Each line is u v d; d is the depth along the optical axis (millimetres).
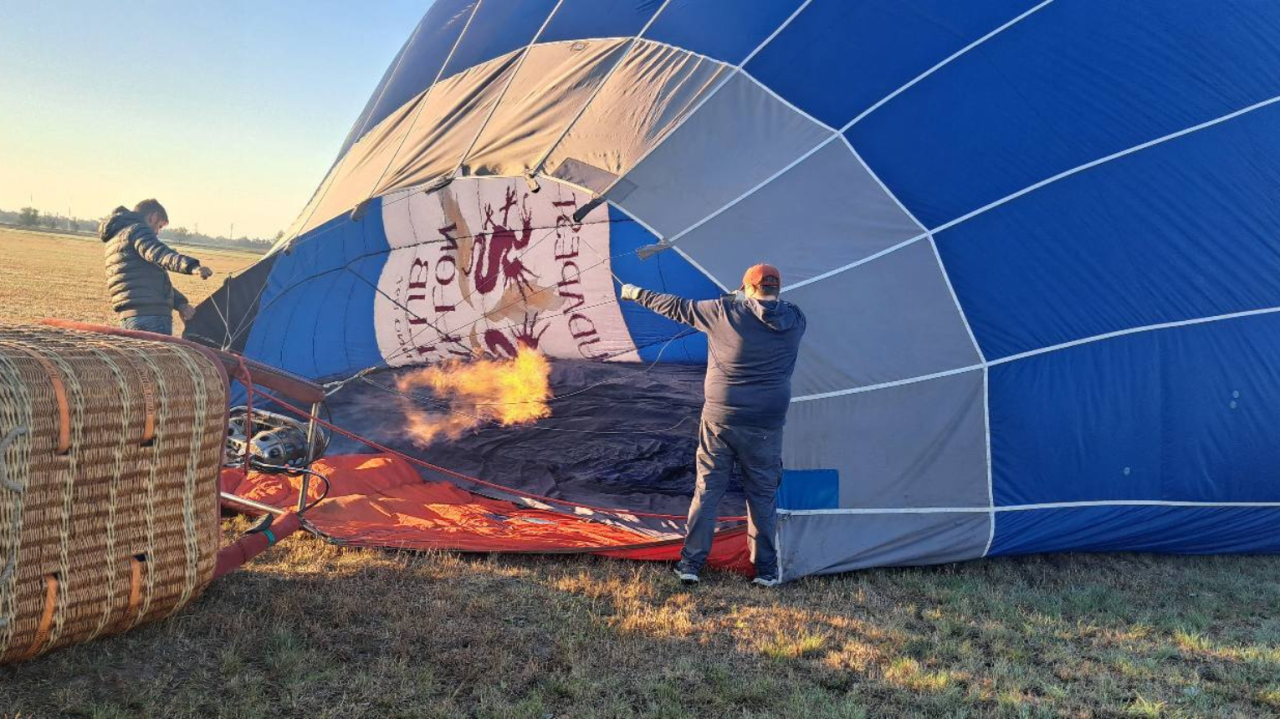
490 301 10938
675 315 4902
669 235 5492
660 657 3893
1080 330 5422
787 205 5527
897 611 4594
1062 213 5566
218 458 3891
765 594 4781
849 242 5441
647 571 4988
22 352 3221
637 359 11398
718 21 6203
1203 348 5527
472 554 5055
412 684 3480
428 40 8281
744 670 3801
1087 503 5422
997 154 5656
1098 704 3662
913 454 5258
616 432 7945
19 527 3127
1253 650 4180
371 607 4184
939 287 5387
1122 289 5496
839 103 5789
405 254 10281
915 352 5301
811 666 3879
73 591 3305
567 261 11125
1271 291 5637
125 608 3496
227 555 4230
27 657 3293
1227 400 5531
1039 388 5348
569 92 6328
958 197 5531
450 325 10734
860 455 5223
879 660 3977
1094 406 5387
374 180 7012
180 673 3447
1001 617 4566
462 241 10539
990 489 5293
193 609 3963
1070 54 5961
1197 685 3824
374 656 3709
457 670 3645
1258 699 3742
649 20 6473
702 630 4211
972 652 4074
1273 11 6250
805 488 5164
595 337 11500
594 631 4105
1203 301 5559
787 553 5039
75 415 3250
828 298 5328
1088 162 5680
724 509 6043
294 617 3996
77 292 22812
